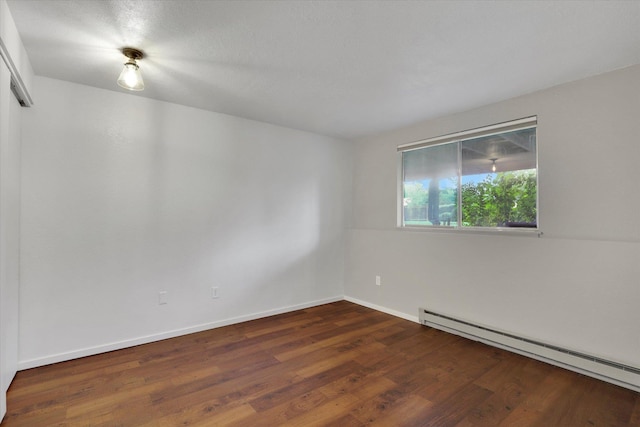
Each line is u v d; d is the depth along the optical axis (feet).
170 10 5.57
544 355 8.41
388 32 6.22
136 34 6.32
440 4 5.37
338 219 14.60
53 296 8.30
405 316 12.14
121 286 9.28
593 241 7.77
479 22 5.87
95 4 5.42
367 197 14.15
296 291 13.20
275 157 12.50
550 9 5.46
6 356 6.51
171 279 10.12
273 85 8.73
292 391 7.03
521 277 9.02
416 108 10.43
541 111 8.82
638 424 5.97
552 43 6.53
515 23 5.88
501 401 6.69
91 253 8.84
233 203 11.43
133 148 9.48
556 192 8.51
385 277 12.98
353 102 9.95
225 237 11.24
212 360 8.51
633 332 7.18
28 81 7.38
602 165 7.77
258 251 12.05
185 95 9.51
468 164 10.74
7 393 6.81
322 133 13.66
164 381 7.40
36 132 8.10
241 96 9.55
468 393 6.98
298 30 6.17
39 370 7.87
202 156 10.73
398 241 12.51
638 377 7.00
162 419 6.04
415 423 5.98
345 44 6.66
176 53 7.06
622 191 7.48
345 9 5.52
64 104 8.48
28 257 7.98
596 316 7.70
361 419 6.09
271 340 9.93
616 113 7.59
